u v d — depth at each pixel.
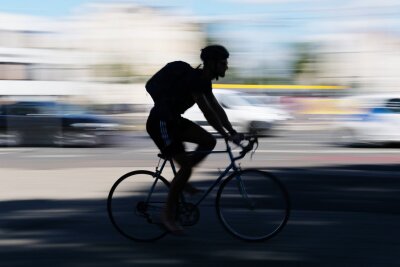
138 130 24.66
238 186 5.26
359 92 47.19
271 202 5.21
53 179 9.25
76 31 68.50
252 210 5.25
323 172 10.02
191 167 5.07
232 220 5.29
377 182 8.82
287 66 48.59
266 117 20.75
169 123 4.97
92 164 11.72
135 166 11.25
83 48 67.94
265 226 5.24
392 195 7.70
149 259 4.77
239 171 5.25
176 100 4.98
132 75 59.31
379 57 54.25
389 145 15.96
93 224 6.01
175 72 5.00
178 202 5.20
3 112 16.56
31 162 12.20
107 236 5.52
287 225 5.91
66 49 53.19
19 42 51.41
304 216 6.35
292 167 10.95
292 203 7.14
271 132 20.98
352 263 4.63
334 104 32.84
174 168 5.20
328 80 52.22
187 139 5.08
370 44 54.69
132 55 64.25
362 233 5.58
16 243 5.28
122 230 5.39
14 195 7.76
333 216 6.35
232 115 20.53
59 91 49.34
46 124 16.39
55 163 11.95
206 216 6.27
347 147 16.28
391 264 4.59
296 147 16.42
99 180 9.12
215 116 4.93
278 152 14.78
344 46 54.22
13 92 45.38
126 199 5.38
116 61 57.91
